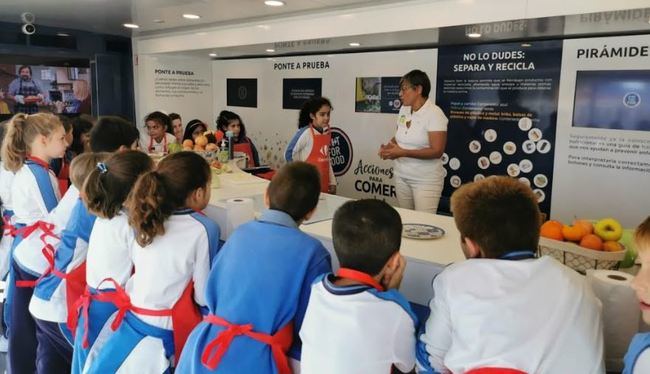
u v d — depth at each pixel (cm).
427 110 346
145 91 683
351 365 114
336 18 424
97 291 176
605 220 153
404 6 378
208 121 739
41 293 205
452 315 109
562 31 357
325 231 188
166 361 159
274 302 136
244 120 688
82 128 322
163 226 157
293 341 144
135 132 254
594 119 377
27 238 229
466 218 116
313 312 122
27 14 538
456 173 468
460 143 462
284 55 615
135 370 156
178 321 160
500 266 108
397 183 373
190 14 488
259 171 390
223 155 349
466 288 108
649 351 93
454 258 156
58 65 684
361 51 529
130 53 737
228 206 205
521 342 100
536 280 105
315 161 381
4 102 655
